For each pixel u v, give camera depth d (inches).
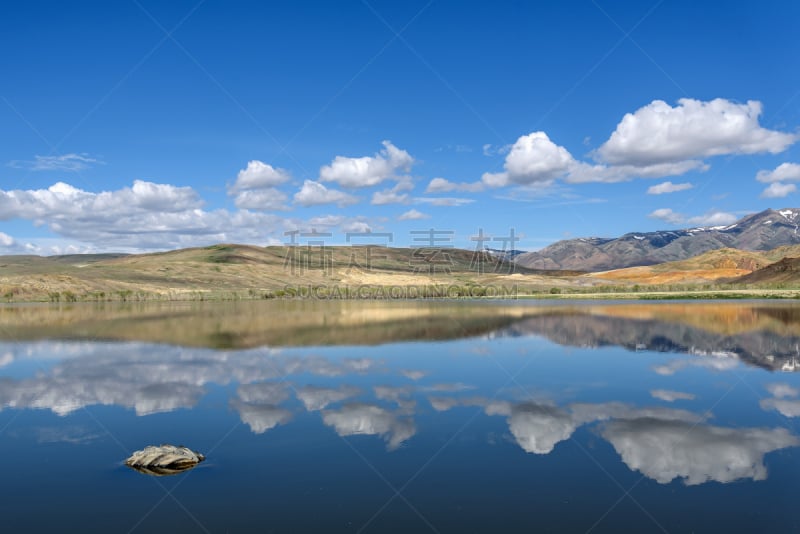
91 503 588.1
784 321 2534.5
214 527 532.7
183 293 6756.9
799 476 649.6
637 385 1147.9
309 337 2034.9
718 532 516.4
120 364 1450.5
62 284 6496.1
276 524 537.6
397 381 1202.0
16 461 719.1
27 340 2041.1
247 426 866.1
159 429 856.3
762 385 1140.5
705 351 1616.6
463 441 784.3
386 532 520.1
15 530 529.0
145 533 522.6
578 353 1594.5
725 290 6643.7
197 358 1537.9
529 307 3951.8
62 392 1119.6
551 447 757.9
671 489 615.2
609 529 523.8
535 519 544.1
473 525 532.4
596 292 6870.1
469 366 1385.3
